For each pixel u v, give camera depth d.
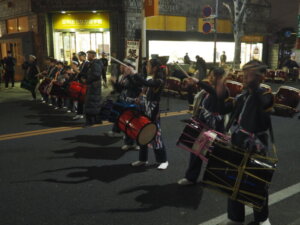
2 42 23.39
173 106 10.80
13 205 3.87
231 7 24.73
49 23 19.44
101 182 4.55
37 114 9.39
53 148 6.12
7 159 5.52
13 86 15.91
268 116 3.02
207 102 4.09
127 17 18.03
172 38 20.38
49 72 10.99
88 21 18.89
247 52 26.27
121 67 6.01
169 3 20.48
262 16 26.84
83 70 8.12
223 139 3.54
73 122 8.35
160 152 4.99
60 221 3.50
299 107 10.84
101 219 3.54
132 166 5.17
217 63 22.72
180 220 3.52
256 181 2.84
